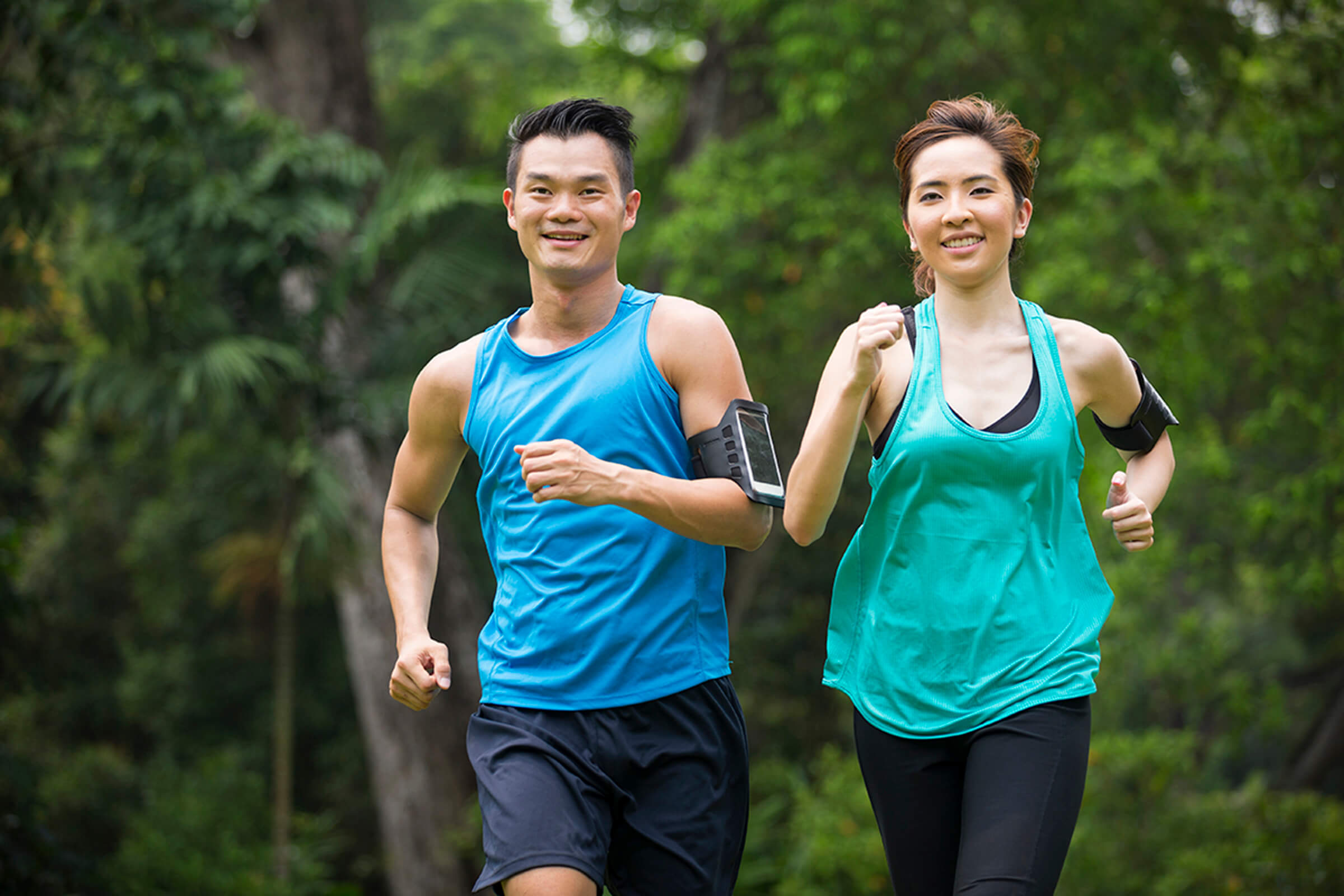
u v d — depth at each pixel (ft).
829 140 64.59
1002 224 13.29
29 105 45.42
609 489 12.80
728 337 14.38
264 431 58.85
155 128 50.37
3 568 40.60
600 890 13.29
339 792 100.94
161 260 52.19
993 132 13.50
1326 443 62.34
